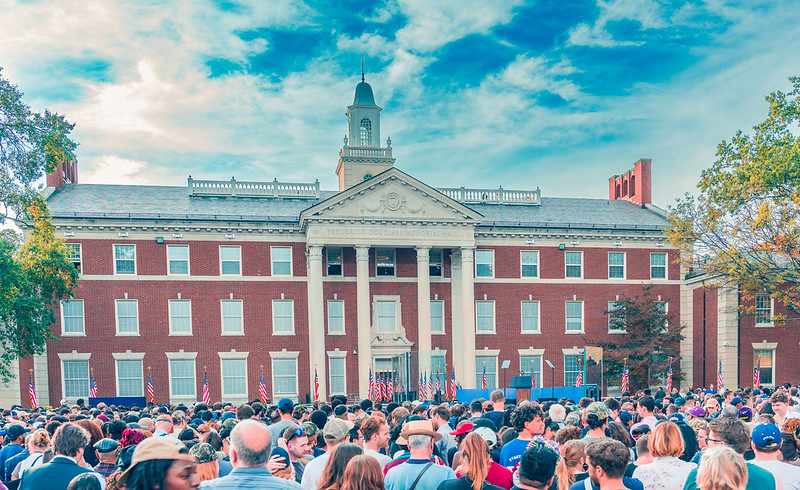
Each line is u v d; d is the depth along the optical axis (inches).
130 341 1724.9
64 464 315.0
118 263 1738.4
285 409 534.3
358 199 1763.0
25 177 1331.2
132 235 1747.0
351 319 1840.6
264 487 236.2
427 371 1738.4
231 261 1806.1
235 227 1790.1
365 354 1732.3
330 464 262.4
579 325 1959.9
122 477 176.7
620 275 1996.8
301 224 1788.9
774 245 1387.8
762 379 1827.0
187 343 1754.4
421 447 301.4
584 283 1969.7
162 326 1747.0
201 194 1947.6
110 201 1835.6
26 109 1314.0
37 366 1656.0
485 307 1918.1
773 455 321.7
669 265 2022.6
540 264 1956.2
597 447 261.4
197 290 1774.1
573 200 2281.0
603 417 388.8
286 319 1818.4
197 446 307.3
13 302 1310.3
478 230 1900.8
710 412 647.8
